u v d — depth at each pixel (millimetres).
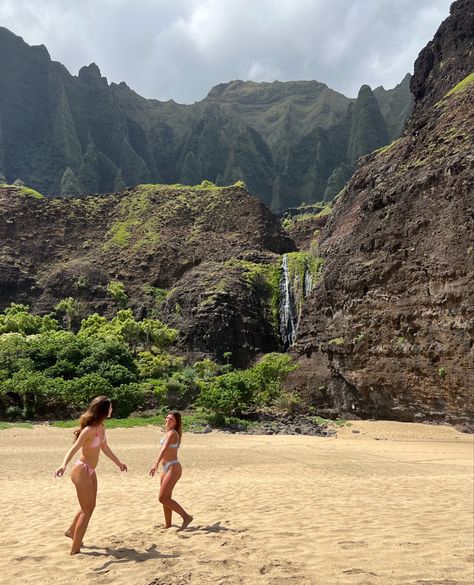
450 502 11586
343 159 194875
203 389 44125
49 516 10758
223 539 7746
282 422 43656
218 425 40594
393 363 42531
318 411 49281
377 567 6309
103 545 7719
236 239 86500
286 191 189375
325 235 86562
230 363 67812
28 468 19469
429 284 39875
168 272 82812
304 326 55844
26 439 31109
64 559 7016
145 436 33094
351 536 7980
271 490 13844
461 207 38594
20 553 7484
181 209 92625
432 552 7035
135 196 98562
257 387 46062
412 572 6109
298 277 75125
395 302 43094
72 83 199625
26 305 79000
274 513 10250
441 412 39125
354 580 5770
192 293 74688
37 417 44125
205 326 69562
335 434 37906
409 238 43031
